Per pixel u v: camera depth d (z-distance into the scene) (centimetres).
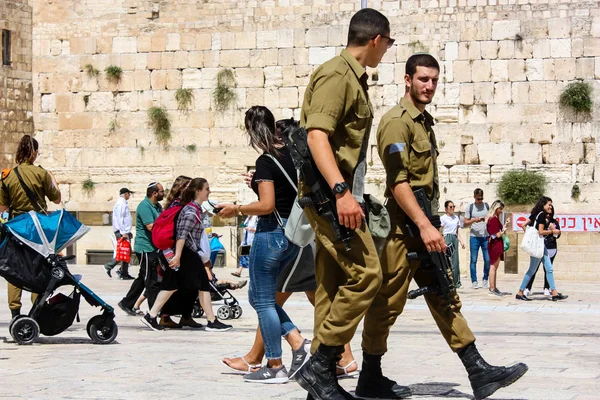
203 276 1407
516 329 1420
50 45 3078
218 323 1412
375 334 801
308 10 2934
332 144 714
